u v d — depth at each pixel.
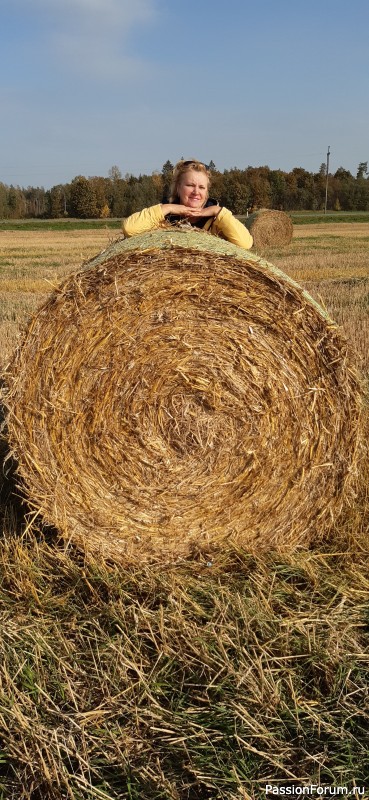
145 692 3.04
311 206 98.50
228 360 4.02
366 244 31.19
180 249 3.90
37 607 3.69
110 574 3.95
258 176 90.44
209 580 3.87
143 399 3.99
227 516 4.11
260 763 2.71
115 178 91.38
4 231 55.66
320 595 3.73
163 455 4.04
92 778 2.69
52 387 3.92
